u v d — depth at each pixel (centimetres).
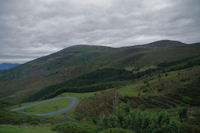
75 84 18200
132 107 5119
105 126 2977
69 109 6744
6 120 3020
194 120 2727
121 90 8100
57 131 2317
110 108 5675
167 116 2506
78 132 2395
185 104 4309
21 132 1680
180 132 2225
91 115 5441
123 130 2086
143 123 2572
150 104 5069
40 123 3238
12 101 17025
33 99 16512
